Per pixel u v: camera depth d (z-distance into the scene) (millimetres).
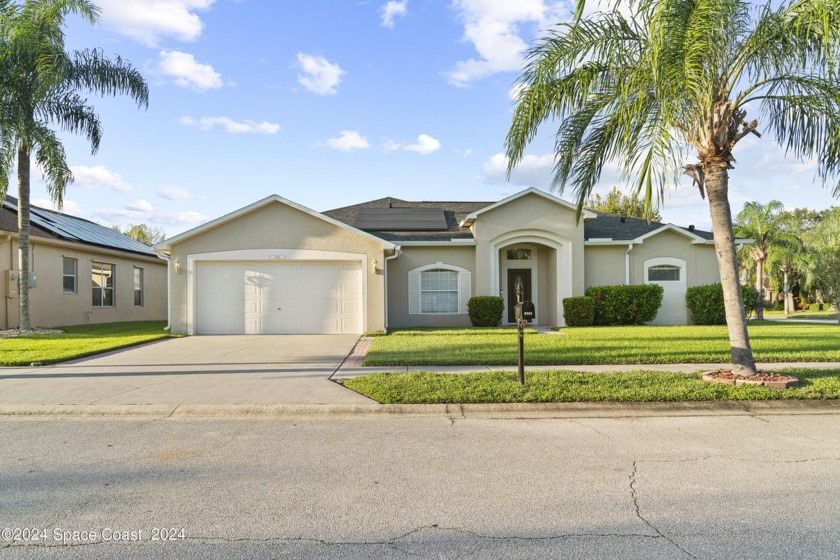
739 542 3500
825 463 5094
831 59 7230
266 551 3395
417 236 20422
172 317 16484
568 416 6980
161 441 5887
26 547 3455
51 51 15578
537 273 20953
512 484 4559
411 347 12828
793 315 35562
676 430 6301
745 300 21422
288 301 16766
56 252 19625
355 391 8109
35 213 21359
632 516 3908
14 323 17750
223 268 16703
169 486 4523
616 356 11039
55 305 19516
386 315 18062
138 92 17625
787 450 5508
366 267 16672
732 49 8188
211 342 14430
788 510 4008
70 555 3348
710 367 9945
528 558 3297
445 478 4711
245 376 9320
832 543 3482
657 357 10797
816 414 7039
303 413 7180
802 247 35719
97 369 10070
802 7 7543
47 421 6812
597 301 19203
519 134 9539
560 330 17188
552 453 5430
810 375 8734
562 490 4422
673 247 20656
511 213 19484
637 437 6008
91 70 17094
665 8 7352
